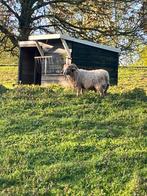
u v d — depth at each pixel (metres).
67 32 30.98
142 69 35.59
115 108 16.08
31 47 22.89
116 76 23.02
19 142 13.77
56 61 21.22
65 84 20.66
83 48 21.30
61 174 11.80
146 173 11.59
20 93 17.86
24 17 30.72
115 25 30.86
